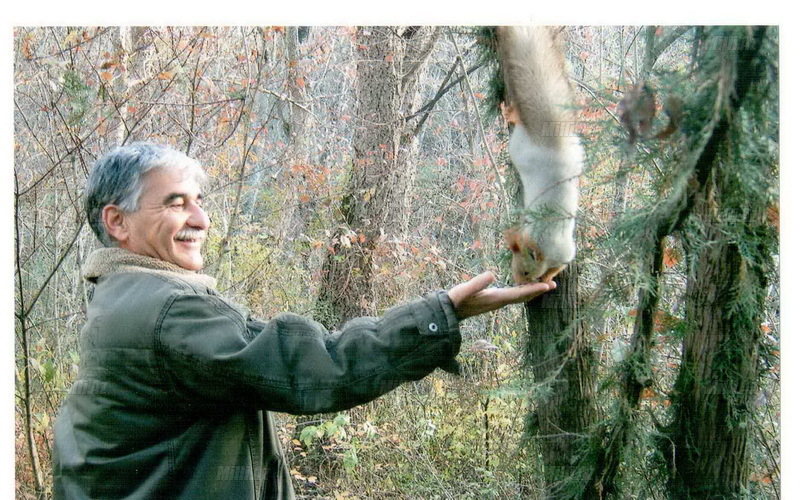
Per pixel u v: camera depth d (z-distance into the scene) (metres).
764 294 1.63
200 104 3.74
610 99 1.35
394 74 4.89
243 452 1.36
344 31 5.20
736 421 1.67
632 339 1.59
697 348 1.69
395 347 1.29
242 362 1.26
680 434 1.75
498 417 3.12
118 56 3.45
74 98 3.13
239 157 4.74
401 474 3.36
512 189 1.98
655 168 1.40
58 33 3.47
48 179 3.31
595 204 2.38
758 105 1.24
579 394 1.73
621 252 1.43
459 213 5.06
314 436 3.67
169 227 1.41
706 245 1.55
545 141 1.66
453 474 3.26
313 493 3.43
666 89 1.21
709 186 1.32
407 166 4.91
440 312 1.31
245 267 4.53
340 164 5.73
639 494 1.77
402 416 3.52
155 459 1.32
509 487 2.80
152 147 1.44
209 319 1.32
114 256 1.43
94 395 1.34
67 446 1.37
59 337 3.24
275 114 4.99
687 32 1.50
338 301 4.51
